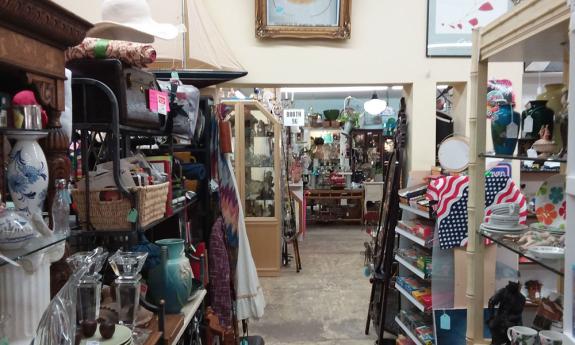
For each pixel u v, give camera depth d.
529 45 1.50
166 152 2.77
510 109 1.64
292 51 3.30
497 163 2.97
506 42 1.53
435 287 2.62
